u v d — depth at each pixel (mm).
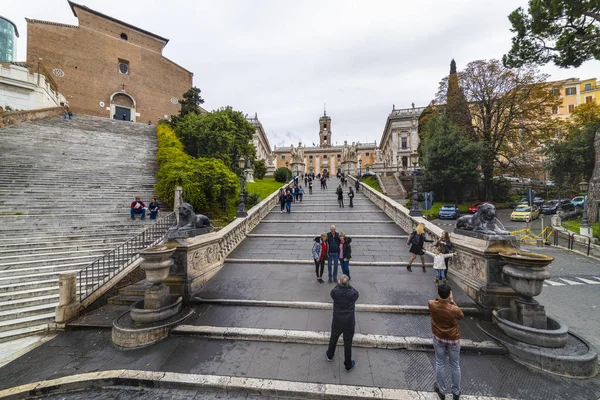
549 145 28406
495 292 5629
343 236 7543
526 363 4410
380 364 4457
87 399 3951
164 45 42688
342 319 4242
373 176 34406
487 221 6566
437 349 3748
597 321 6359
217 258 8867
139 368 4453
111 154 18234
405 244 11031
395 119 52281
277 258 9719
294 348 4934
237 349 4926
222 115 21844
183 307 6371
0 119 18141
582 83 46969
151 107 40469
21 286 7035
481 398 3740
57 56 33031
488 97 27406
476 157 25906
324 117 90625
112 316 6320
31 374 4402
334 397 3830
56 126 20812
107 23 37031
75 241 9289
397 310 5988
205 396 3961
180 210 7422
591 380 4082
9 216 9836
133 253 8469
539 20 13633
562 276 10258
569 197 31094
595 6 12078
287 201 17078
